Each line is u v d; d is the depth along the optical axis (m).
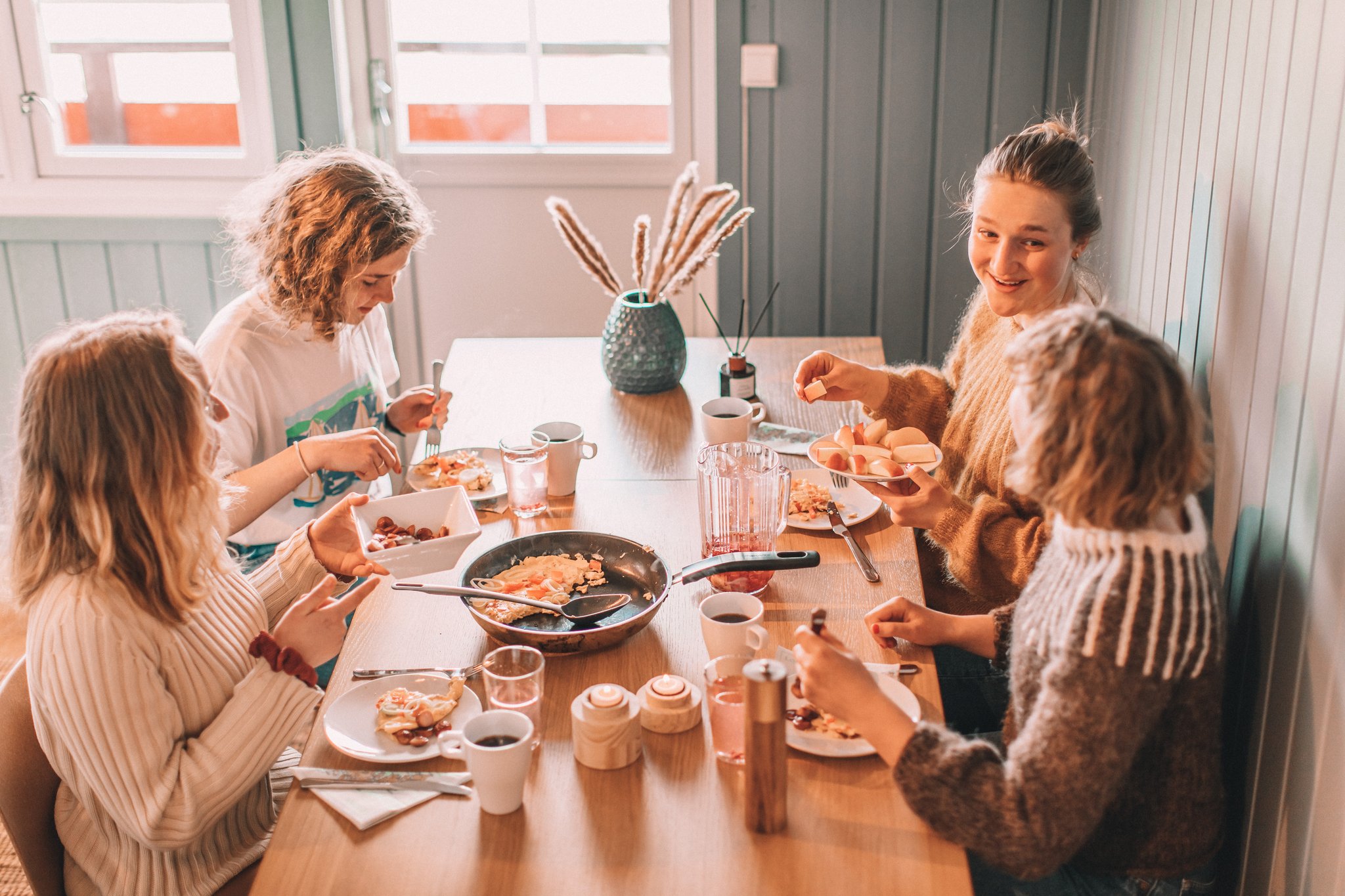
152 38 3.10
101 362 1.20
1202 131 1.82
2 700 1.31
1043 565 1.19
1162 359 1.03
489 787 1.13
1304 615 1.29
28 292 3.30
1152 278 2.15
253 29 3.03
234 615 1.41
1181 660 1.06
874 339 2.65
